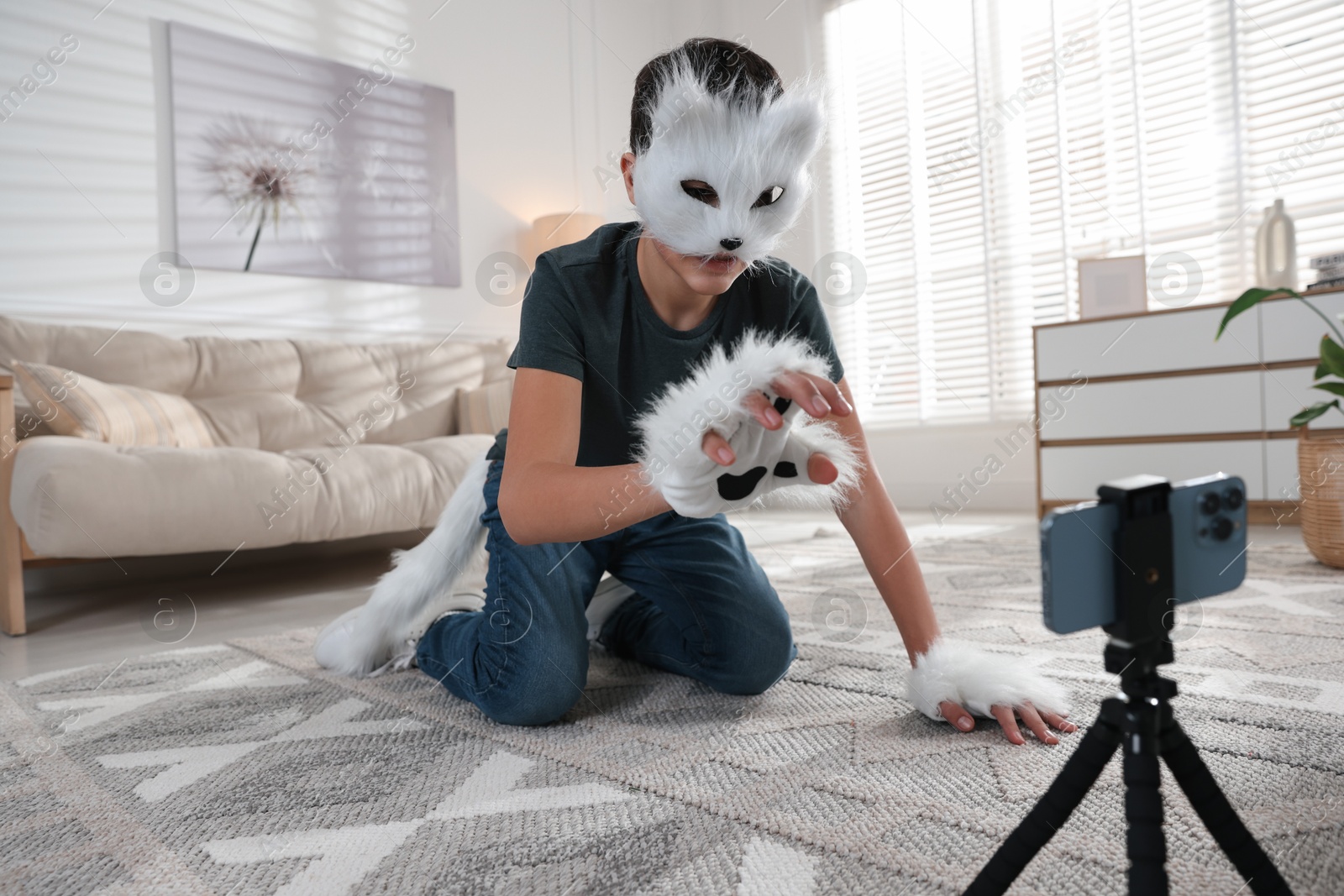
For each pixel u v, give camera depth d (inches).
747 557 39.6
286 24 114.1
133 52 102.4
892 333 141.2
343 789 29.7
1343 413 88.7
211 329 107.6
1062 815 15.1
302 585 88.2
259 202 111.5
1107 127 123.3
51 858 25.2
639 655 45.6
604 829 25.5
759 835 24.4
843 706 36.5
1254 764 27.6
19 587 67.7
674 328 33.2
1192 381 99.4
